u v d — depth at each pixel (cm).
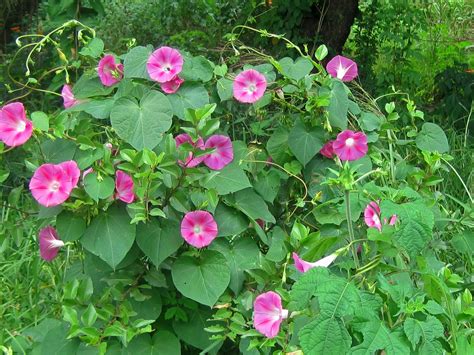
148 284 99
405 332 71
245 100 105
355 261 86
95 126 112
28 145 99
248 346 93
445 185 176
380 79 249
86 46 110
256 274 95
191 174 94
